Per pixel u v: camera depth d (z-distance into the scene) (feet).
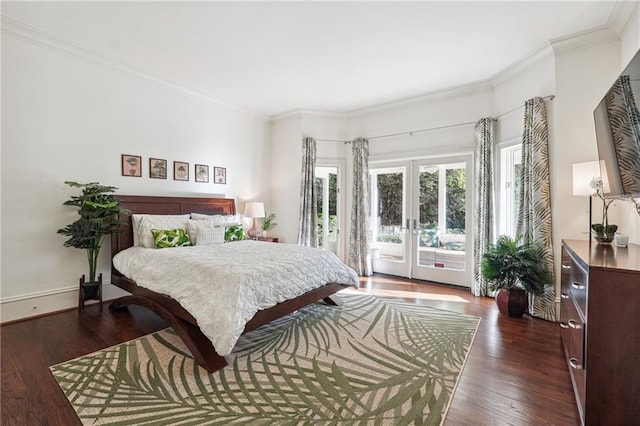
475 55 10.64
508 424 5.18
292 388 6.18
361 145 16.62
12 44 9.27
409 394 5.99
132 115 12.20
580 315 5.43
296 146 17.13
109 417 5.29
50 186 10.14
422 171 15.42
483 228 12.59
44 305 10.07
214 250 10.46
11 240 9.43
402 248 16.20
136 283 9.55
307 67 11.73
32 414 5.33
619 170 6.50
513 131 11.78
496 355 7.62
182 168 13.96
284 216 17.70
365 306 11.30
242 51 10.53
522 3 7.82
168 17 8.63
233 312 6.91
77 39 9.89
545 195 10.02
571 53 9.52
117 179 11.79
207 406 5.61
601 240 7.81
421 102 14.99
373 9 8.14
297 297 8.92
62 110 10.35
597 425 4.74
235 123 16.31
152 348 7.82
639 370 4.52
